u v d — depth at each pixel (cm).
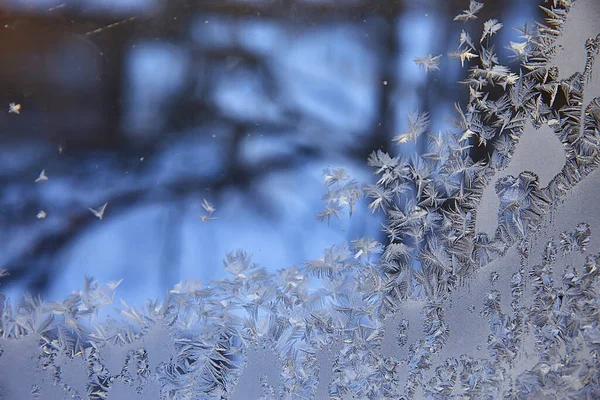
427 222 40
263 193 40
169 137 40
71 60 39
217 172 40
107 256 39
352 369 40
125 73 39
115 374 38
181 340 39
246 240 40
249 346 39
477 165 40
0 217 39
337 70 40
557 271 41
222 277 39
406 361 40
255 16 40
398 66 40
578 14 40
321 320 39
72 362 38
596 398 41
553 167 40
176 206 40
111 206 40
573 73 40
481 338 40
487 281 40
